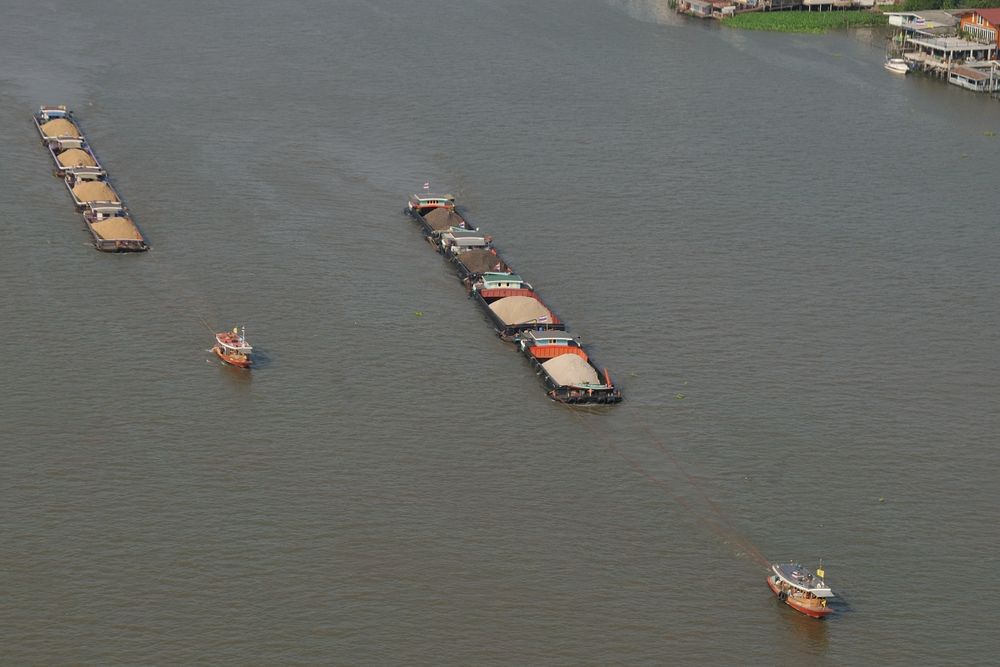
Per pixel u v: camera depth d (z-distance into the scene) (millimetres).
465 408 193375
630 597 155750
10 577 154625
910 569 161750
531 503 172000
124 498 169375
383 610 151875
